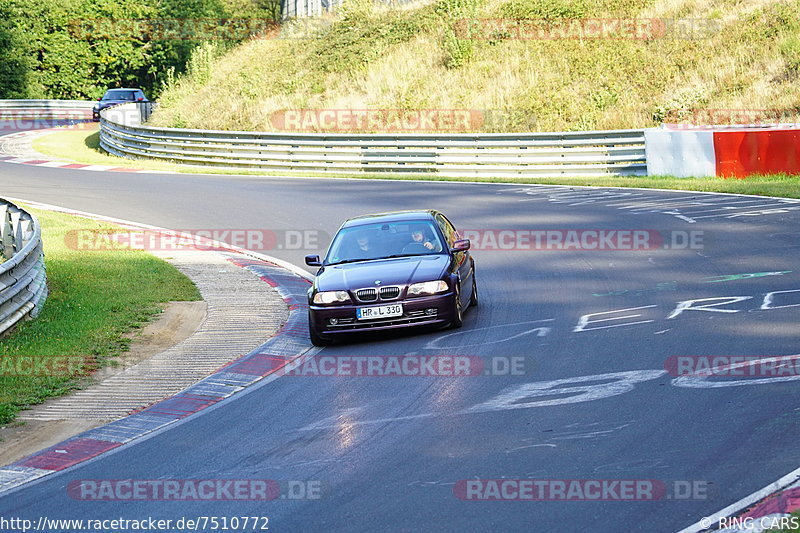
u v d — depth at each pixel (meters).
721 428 19.33
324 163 84.25
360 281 31.34
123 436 23.25
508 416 21.64
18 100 159.62
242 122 105.38
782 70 87.25
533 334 29.84
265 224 58.22
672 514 15.40
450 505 16.59
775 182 61.50
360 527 15.99
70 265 46.41
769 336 26.45
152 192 73.31
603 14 109.88
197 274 45.12
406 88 104.44
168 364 29.92
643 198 58.53
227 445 21.66
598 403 21.92
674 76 93.25
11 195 72.31
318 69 117.44
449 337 30.66
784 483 16.14
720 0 106.56
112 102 142.38
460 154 78.62
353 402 24.27
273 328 34.31
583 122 88.38
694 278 36.09
